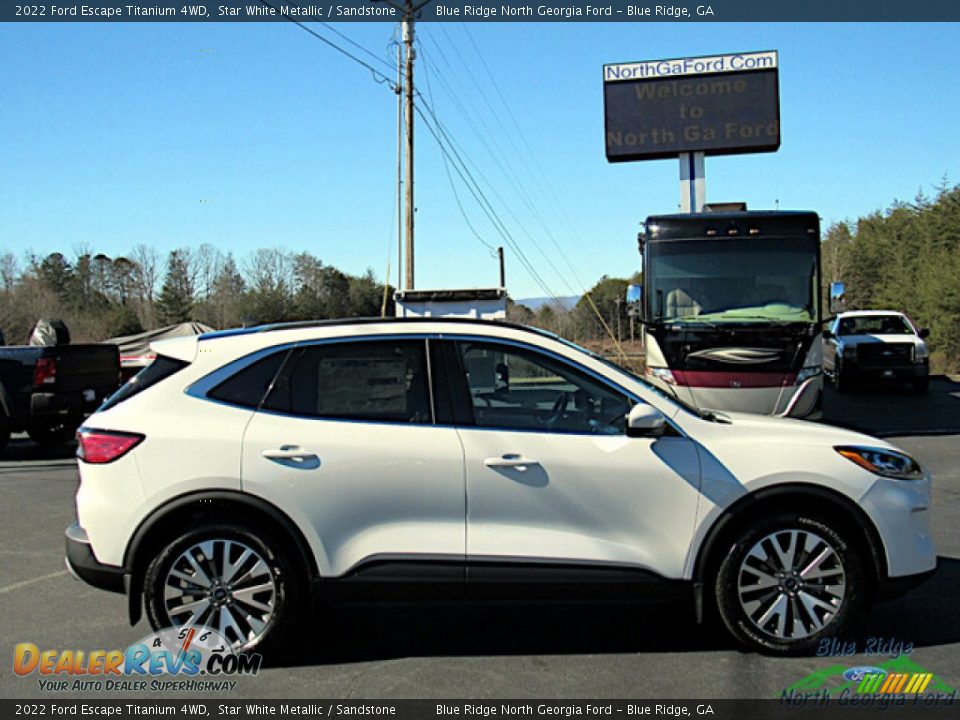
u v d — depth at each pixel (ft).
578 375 14.96
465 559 14.12
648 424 14.06
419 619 16.92
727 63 61.67
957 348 97.66
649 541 14.35
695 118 61.93
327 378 14.82
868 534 14.39
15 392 37.42
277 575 14.23
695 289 37.42
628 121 62.59
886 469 14.64
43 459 39.01
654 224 38.14
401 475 14.19
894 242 152.25
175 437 14.32
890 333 69.31
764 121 61.11
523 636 15.93
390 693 13.47
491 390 14.85
